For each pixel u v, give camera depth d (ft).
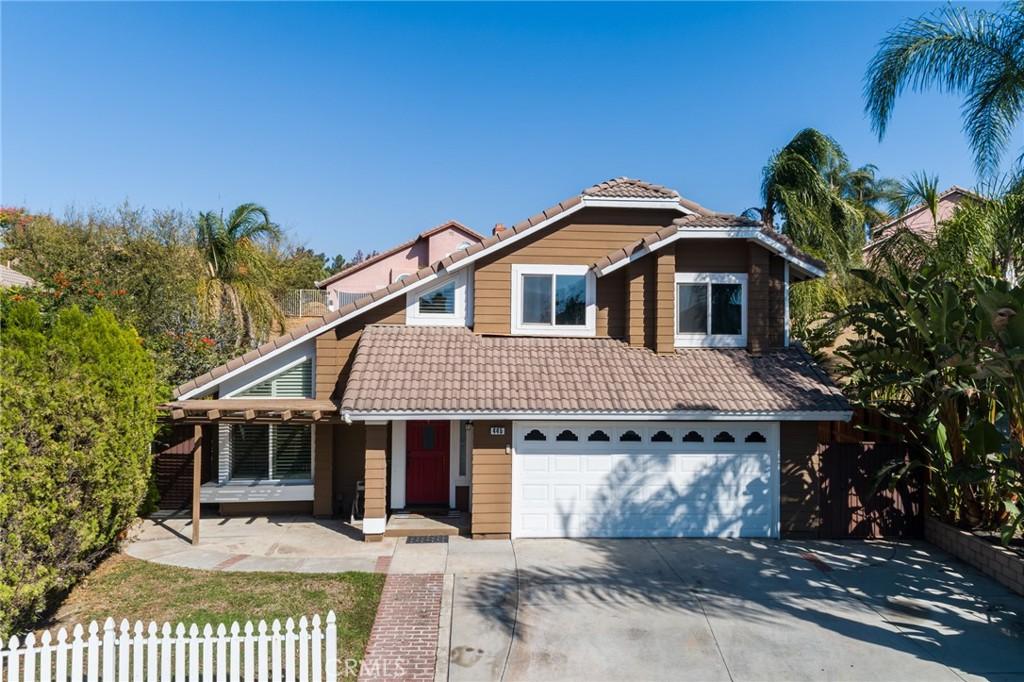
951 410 38.42
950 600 31.48
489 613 29.37
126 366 34.50
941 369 35.96
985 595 32.12
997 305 29.09
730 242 47.19
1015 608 30.55
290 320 124.16
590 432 41.73
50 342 30.71
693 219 46.60
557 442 41.55
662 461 41.98
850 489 42.04
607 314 47.67
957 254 41.04
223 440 46.34
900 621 29.01
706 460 42.16
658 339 45.80
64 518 28.02
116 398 33.24
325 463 46.42
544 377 42.39
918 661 25.35
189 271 72.59
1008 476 34.99
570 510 41.55
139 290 69.82
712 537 41.91
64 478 27.43
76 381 30.19
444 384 40.78
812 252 64.75
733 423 42.29
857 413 49.08
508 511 40.98
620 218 48.01
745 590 32.58
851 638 27.27
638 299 46.78
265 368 45.34
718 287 47.42
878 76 42.29
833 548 39.73
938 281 38.19
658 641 26.86
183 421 39.60
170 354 55.26
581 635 27.32
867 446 42.11
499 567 35.53
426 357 43.45
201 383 43.21
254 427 46.65
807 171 66.95
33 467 25.52
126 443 34.06
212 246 75.10
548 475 41.52
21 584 24.71
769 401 41.01
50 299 51.03
